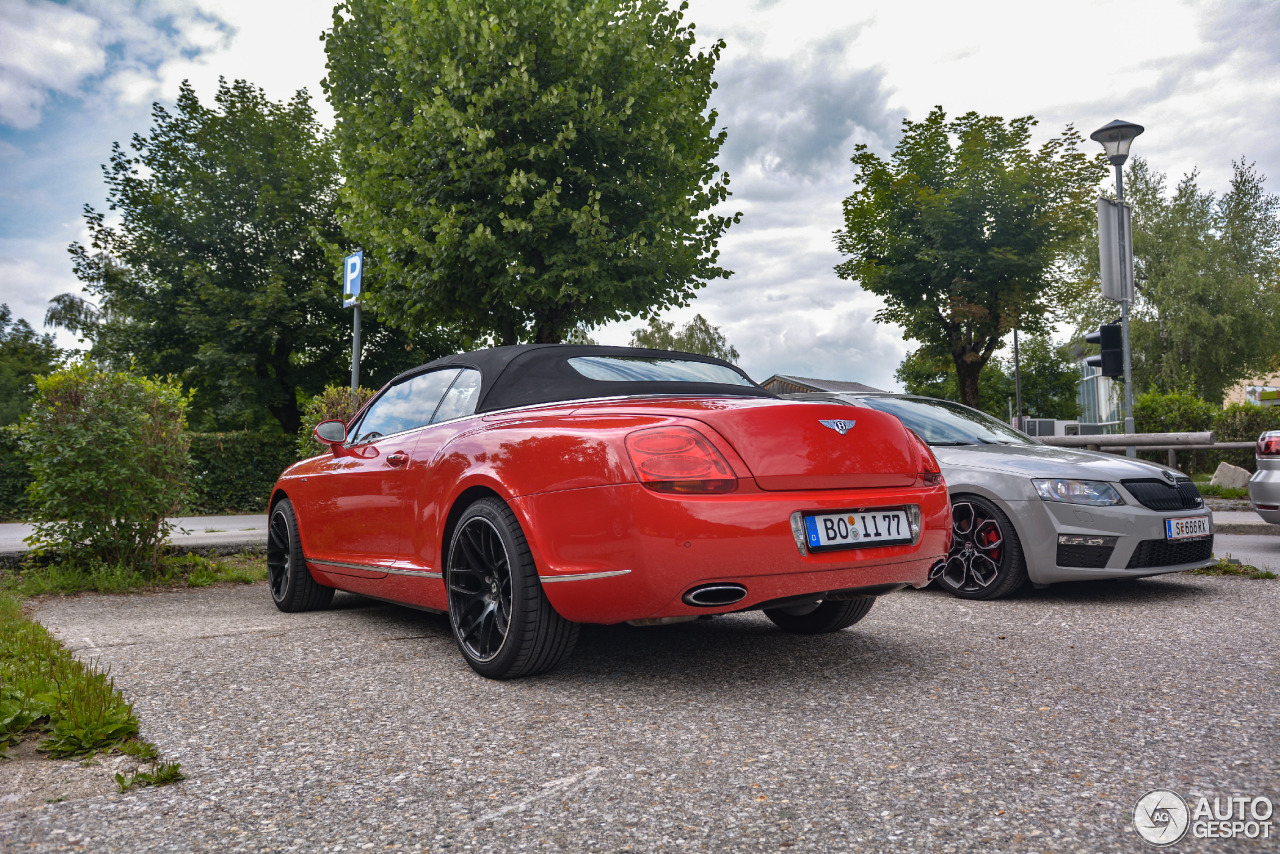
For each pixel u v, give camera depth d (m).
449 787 2.19
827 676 3.28
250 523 12.89
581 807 2.05
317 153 26.02
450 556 3.53
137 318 24.94
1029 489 4.99
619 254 14.06
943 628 4.21
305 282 25.11
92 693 2.84
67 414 6.43
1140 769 2.23
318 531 4.84
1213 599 4.95
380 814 2.03
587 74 13.84
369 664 3.57
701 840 1.86
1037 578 4.95
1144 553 4.89
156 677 3.34
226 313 23.98
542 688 3.17
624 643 3.96
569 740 2.55
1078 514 4.89
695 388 3.79
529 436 3.27
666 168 14.55
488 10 13.72
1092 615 4.50
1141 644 3.75
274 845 1.86
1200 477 16.47
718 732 2.61
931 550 3.30
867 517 3.13
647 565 2.84
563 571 3.03
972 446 5.73
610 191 14.06
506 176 13.55
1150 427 17.88
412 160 14.36
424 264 14.66
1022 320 31.89
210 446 15.94
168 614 5.11
